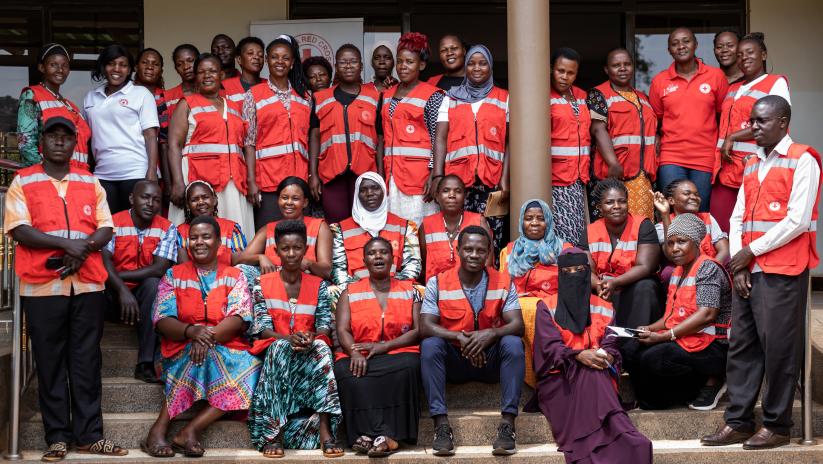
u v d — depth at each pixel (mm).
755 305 5020
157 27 8562
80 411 5062
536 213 5734
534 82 6039
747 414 5070
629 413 5312
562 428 5082
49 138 5035
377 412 5039
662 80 6801
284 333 5328
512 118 6082
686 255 5371
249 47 6867
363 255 5500
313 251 5902
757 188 5066
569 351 5043
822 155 8570
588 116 6566
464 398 5516
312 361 5125
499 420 5219
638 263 5648
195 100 6410
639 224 5793
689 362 5258
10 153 8453
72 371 5074
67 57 6184
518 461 4957
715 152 6613
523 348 5160
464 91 6430
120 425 5230
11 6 8508
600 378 5004
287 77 6793
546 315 5242
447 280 5336
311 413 5203
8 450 5062
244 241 6168
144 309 5559
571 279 5230
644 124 6688
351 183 6648
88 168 6461
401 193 6438
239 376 5145
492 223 6367
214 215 6129
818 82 8594
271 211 6547
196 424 5078
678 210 5953
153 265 5734
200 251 5277
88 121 6395
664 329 5387
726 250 5828
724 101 6551
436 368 5090
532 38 6043
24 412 5398
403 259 5984
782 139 5008
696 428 5285
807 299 5059
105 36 8562
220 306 5238
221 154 6367
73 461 4918
